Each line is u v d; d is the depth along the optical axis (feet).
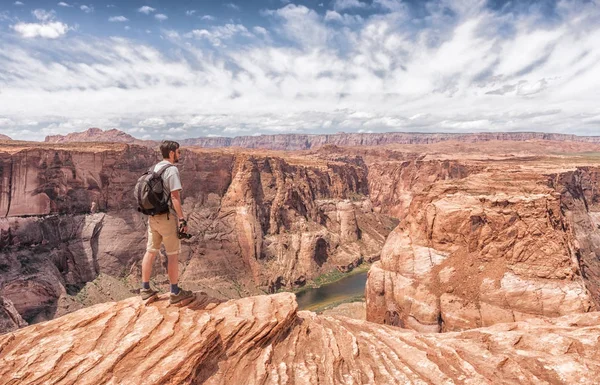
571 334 28.37
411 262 176.76
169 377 18.45
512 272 147.95
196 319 23.88
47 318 186.70
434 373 23.82
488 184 191.72
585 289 136.77
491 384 22.44
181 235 24.72
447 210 173.47
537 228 153.17
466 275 156.97
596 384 22.43
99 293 219.41
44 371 17.56
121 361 19.02
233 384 20.33
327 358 24.36
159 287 222.28
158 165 24.62
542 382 22.97
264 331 24.61
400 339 30.17
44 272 201.67
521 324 33.12
